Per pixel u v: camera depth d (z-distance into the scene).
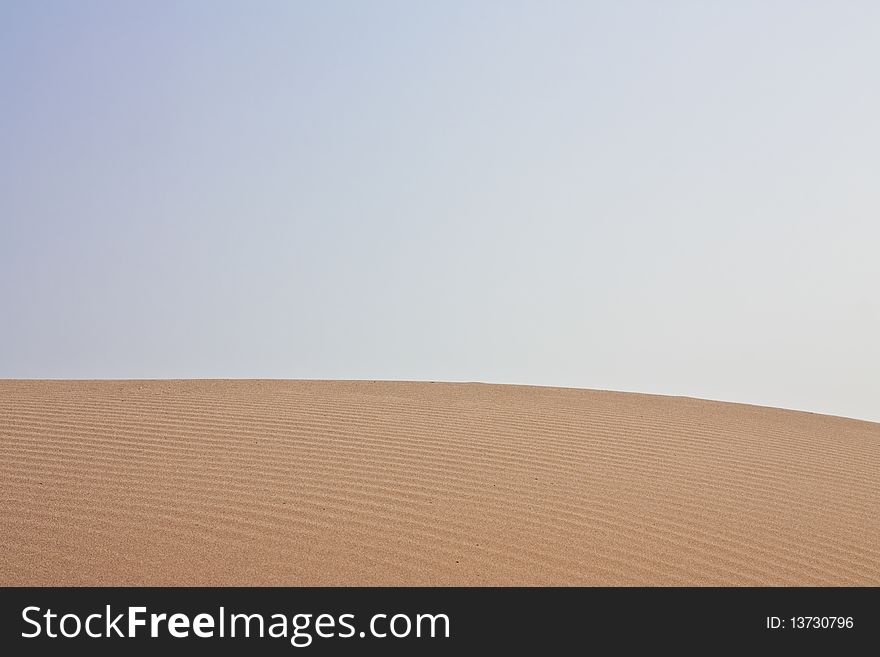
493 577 7.55
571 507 9.45
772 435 14.09
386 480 9.83
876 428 16.14
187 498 8.78
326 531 8.20
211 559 7.42
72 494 8.68
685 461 11.84
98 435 10.86
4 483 8.88
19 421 11.31
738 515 9.76
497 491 9.75
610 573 7.86
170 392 14.05
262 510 8.60
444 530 8.45
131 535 7.77
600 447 12.15
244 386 15.13
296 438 11.32
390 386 15.98
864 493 11.16
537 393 16.23
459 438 11.93
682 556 8.42
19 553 7.26
